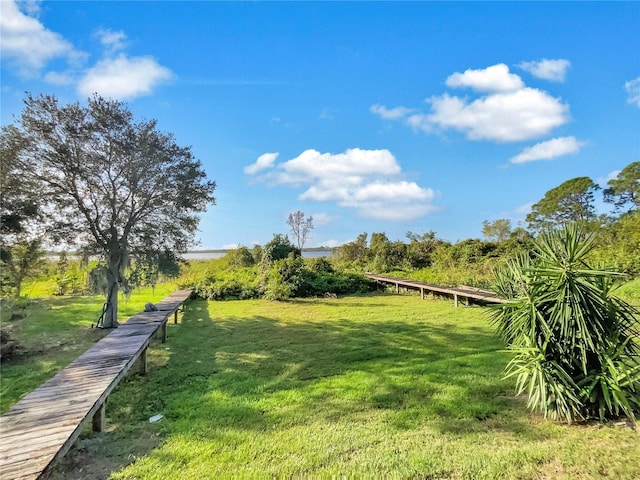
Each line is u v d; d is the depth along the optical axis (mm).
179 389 4168
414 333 6738
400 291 13703
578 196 30938
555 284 2990
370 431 2891
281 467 2406
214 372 4797
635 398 2785
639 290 7590
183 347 6281
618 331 2912
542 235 3404
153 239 8094
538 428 2805
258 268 15008
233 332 7418
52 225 7285
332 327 7605
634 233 11375
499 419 3008
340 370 4664
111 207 7621
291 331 7348
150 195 7887
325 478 2248
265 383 4262
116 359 4156
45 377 4691
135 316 7004
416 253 19547
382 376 4301
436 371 4355
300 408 3451
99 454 2664
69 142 7125
